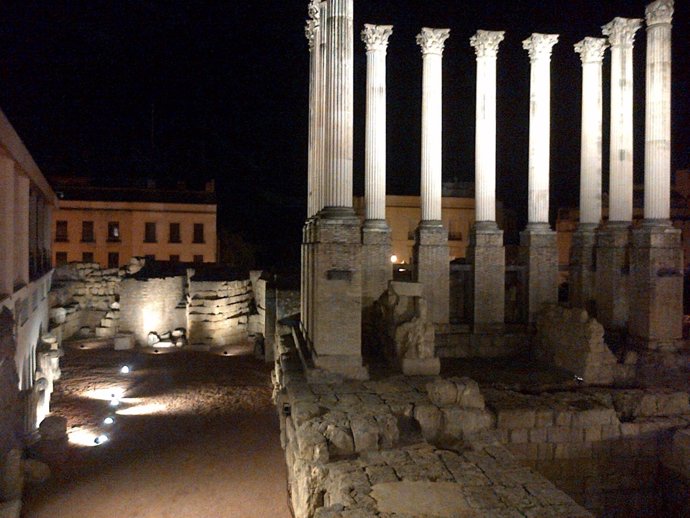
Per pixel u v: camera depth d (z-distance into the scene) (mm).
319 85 16672
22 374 15508
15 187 16891
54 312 27641
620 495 12234
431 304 18109
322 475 9094
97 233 46344
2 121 12328
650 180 16938
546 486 8477
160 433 16062
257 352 26344
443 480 8656
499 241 18312
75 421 17078
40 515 11359
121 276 31156
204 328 28328
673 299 16547
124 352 26953
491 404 12359
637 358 15727
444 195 43188
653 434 12352
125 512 11453
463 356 17844
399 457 9516
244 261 49625
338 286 13453
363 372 13352
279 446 15008
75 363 24688
